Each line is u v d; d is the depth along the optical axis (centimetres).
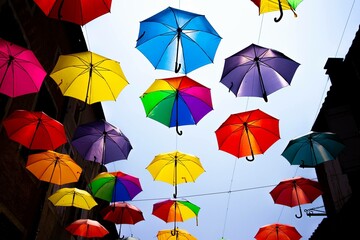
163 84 566
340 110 1165
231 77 523
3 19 765
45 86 998
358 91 1155
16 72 492
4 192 756
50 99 1045
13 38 817
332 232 1261
